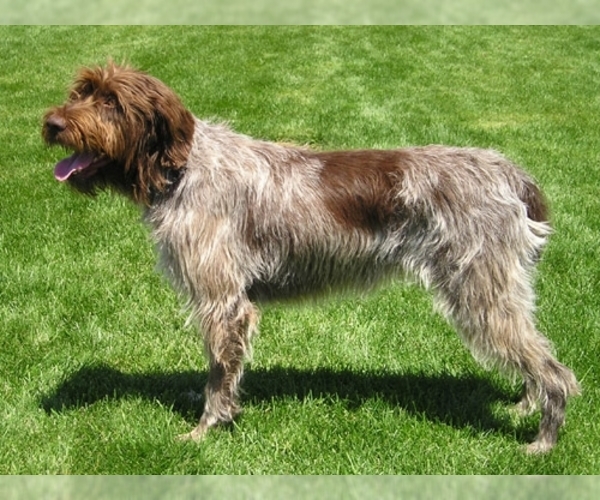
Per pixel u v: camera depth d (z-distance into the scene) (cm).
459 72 589
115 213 306
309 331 234
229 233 185
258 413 200
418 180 183
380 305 244
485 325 183
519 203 183
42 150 389
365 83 544
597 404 200
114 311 243
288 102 486
